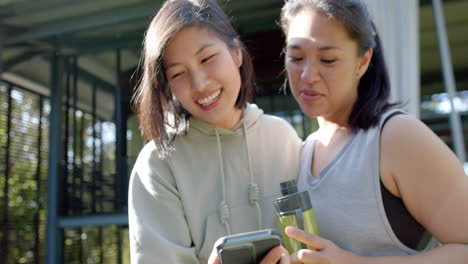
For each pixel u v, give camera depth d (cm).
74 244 461
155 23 87
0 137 472
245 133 100
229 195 96
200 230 92
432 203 72
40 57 454
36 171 514
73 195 433
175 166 94
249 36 382
